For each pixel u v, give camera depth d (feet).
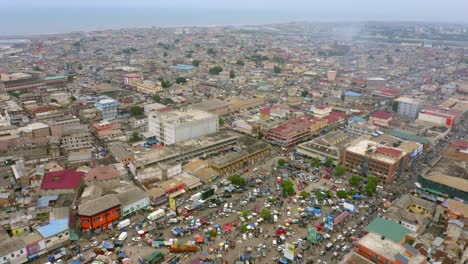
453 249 480.23
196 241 510.17
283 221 570.46
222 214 584.40
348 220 572.51
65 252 476.95
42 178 639.35
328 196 647.56
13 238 467.93
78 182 613.11
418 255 410.31
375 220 527.40
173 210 587.68
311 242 509.76
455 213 556.92
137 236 521.65
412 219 548.72
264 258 479.41
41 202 563.89
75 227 535.19
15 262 448.65
